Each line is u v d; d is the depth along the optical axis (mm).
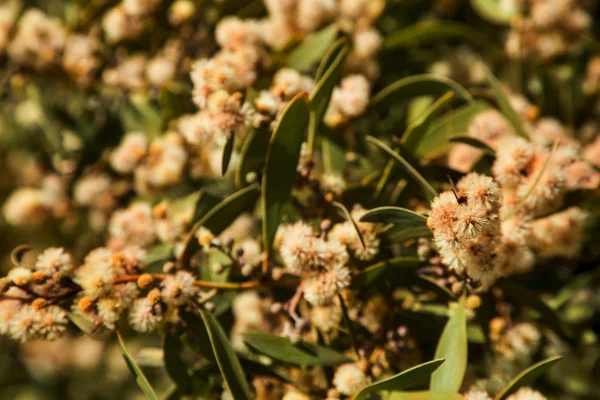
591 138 549
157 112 545
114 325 439
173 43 565
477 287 449
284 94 467
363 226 451
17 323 435
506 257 446
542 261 523
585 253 528
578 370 539
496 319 473
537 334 475
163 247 491
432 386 439
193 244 465
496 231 433
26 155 675
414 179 471
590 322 550
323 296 441
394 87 499
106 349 835
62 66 564
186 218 485
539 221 471
